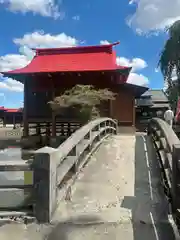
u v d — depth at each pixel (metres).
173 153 3.90
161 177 5.38
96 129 8.54
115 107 17.78
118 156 7.03
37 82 16.42
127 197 4.43
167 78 21.59
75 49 18.44
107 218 3.65
